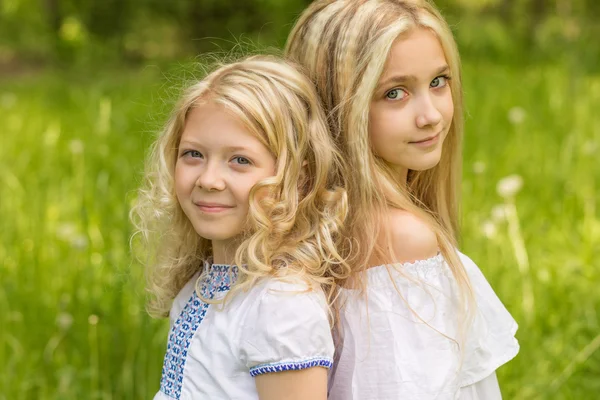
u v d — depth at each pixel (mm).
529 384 3465
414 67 2150
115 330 3588
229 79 2150
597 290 4160
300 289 2076
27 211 5223
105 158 6398
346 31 2195
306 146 2182
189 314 2285
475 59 12242
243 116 2088
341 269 2205
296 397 2037
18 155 6906
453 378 2133
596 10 13039
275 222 2117
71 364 3619
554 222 5004
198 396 2154
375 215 2189
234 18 13922
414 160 2195
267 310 2059
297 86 2168
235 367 2111
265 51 2705
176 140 2270
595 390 3473
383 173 2219
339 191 2172
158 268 2486
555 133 6852
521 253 4027
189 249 2430
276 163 2135
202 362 2162
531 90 8523
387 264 2180
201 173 2148
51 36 13977
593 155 5996
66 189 5570
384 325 2150
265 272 2111
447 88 2262
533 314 3832
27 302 4016
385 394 2125
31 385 3568
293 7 13516
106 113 5590
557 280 4176
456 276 2219
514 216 4191
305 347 2031
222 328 2148
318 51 2254
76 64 13102
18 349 3719
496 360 2361
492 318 2408
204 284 2295
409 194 2354
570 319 3912
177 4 13922
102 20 14078
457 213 2586
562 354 3646
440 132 2229
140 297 3578
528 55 12422
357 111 2154
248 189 2105
